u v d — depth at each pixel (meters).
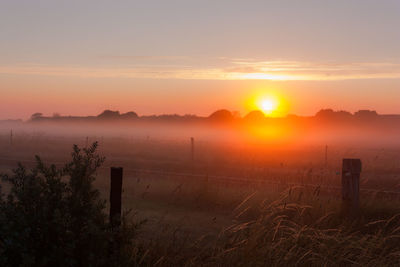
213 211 10.90
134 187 13.79
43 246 5.38
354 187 9.28
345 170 9.33
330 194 12.96
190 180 16.19
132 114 169.38
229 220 9.92
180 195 12.24
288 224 8.99
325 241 7.33
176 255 6.95
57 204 5.55
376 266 6.69
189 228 9.02
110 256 5.66
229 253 6.80
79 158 5.90
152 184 13.72
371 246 7.24
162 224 9.23
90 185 5.79
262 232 7.29
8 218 5.42
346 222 8.99
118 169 6.10
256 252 6.63
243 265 6.45
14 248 5.18
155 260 6.68
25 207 5.55
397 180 18.62
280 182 14.36
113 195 6.09
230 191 12.23
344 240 7.44
